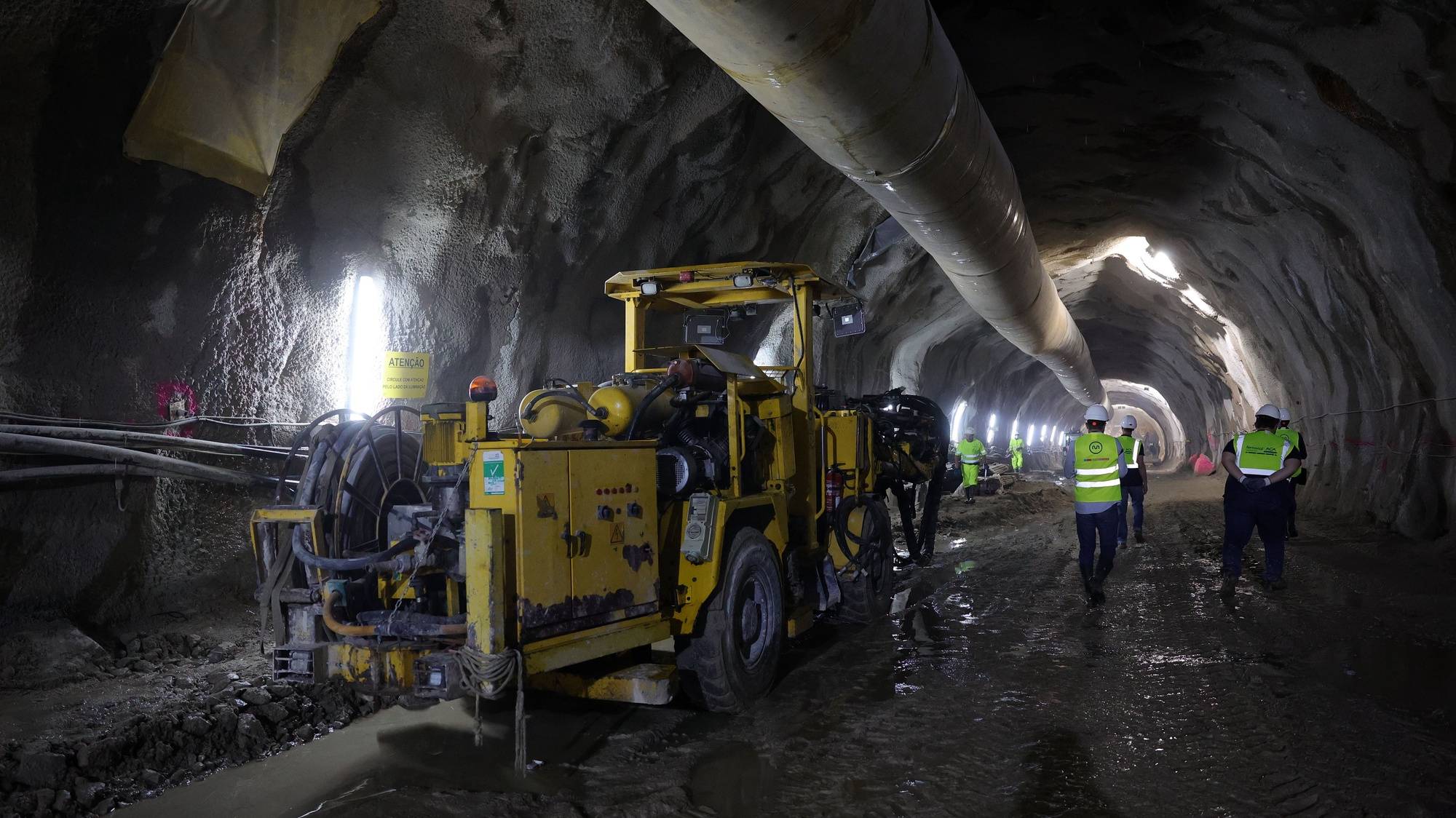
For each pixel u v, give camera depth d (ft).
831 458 24.03
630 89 27.61
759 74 15.33
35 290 18.02
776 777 13.26
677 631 16.10
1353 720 15.06
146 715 14.43
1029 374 129.29
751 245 40.88
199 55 18.57
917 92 18.42
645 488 15.48
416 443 17.25
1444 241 31.91
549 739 15.10
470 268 28.09
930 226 27.32
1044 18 32.42
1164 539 43.19
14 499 17.79
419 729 15.67
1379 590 27.30
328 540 14.89
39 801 12.01
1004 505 59.67
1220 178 45.39
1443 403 37.96
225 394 21.94
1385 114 29.45
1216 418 117.80
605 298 34.86
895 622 24.94
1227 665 18.80
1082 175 48.78
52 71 17.16
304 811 12.01
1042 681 18.02
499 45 24.13
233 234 21.27
